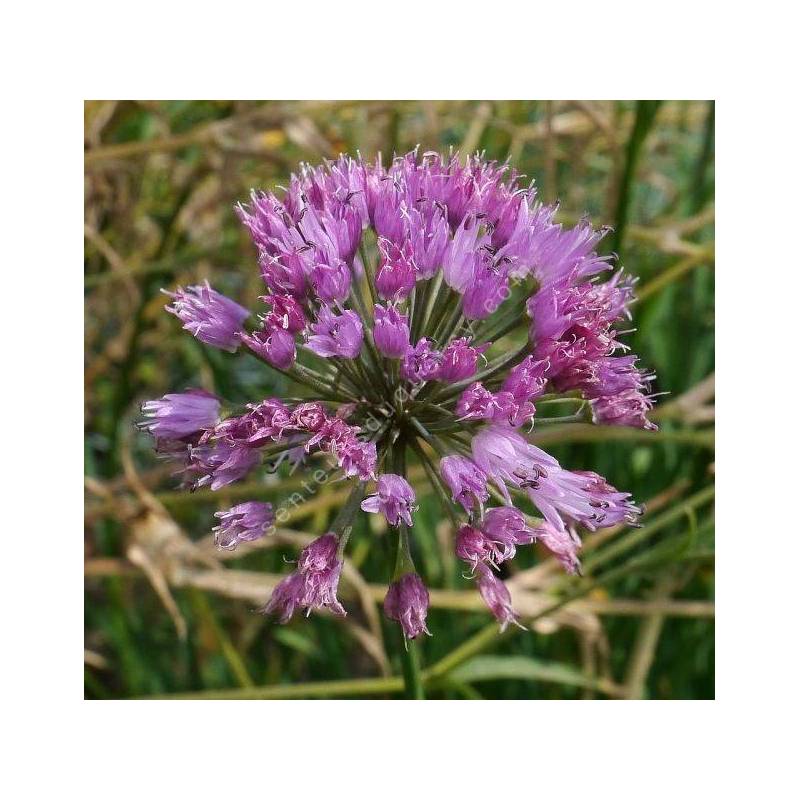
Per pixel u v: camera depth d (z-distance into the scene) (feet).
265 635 0.67
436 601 0.59
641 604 0.58
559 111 0.70
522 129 0.68
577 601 0.58
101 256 0.70
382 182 0.44
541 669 0.55
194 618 0.65
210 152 0.66
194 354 0.72
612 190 0.63
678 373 0.67
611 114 0.70
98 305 0.71
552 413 0.63
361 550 0.62
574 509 0.43
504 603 0.42
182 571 0.56
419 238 0.43
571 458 0.66
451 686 0.55
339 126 0.71
